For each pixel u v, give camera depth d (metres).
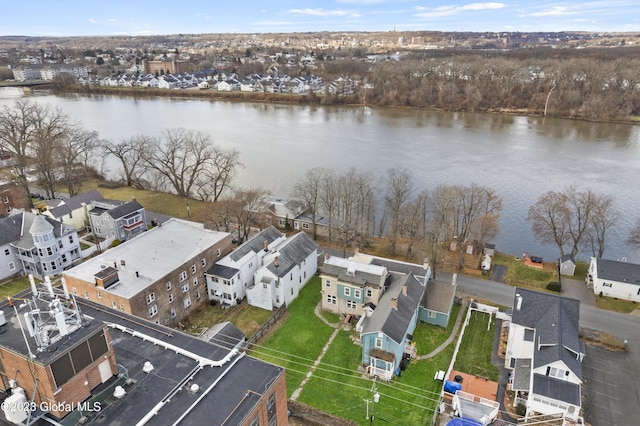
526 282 65.06
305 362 48.09
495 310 56.72
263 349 50.09
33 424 24.50
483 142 136.62
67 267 68.31
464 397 42.25
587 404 42.50
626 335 52.66
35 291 30.27
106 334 27.09
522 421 40.38
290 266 59.16
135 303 49.09
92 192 84.94
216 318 56.38
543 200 75.62
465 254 73.38
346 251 74.88
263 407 27.97
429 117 176.88
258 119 178.62
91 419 25.20
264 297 57.28
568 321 45.94
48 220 67.94
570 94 169.25
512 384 43.25
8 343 25.27
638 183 99.81
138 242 60.59
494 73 192.88
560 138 140.12
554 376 41.44
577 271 68.75
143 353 30.81
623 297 60.31
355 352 49.62
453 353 49.66
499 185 100.00
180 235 63.09
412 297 51.81
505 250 77.31
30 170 110.06
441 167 112.38
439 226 71.12
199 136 117.56
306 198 84.56
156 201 97.38
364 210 87.12
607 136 141.38
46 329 25.42
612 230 81.06
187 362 30.08
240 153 127.44
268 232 67.81
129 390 27.41
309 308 58.19
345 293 54.66
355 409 41.72
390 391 44.03
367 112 190.50
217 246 61.47
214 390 27.97
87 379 26.19
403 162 116.75
